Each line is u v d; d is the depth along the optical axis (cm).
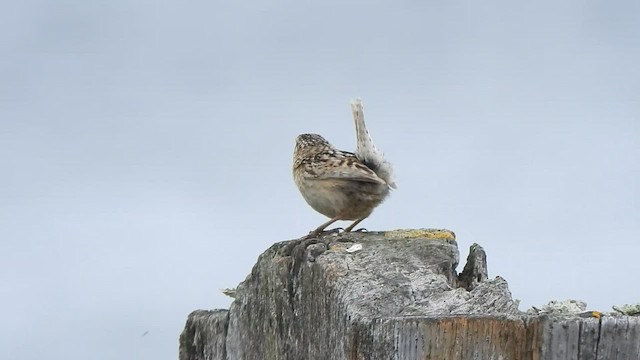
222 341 1367
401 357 878
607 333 827
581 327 831
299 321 1144
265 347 1237
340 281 1032
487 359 850
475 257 1116
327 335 1045
